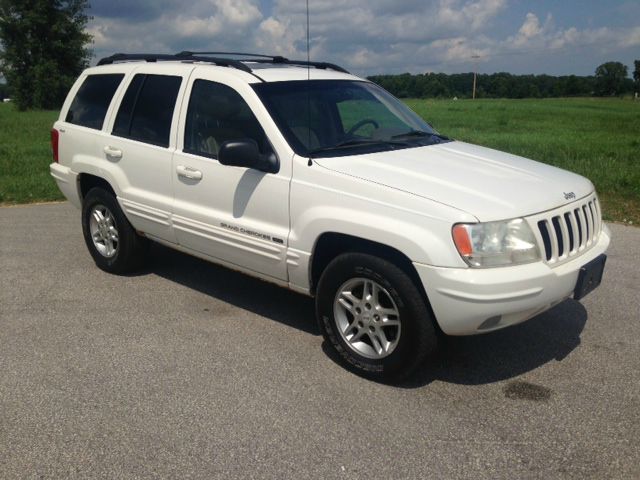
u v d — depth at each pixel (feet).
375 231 12.32
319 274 14.23
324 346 14.75
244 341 14.98
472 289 11.44
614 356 14.25
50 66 188.34
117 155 18.07
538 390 12.76
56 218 27.45
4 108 202.59
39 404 12.07
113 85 18.97
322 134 14.80
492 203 12.05
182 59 17.97
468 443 10.90
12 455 10.50
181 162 16.14
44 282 19.01
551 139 64.18
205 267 20.43
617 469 10.19
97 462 10.33
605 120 107.45
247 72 15.70
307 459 10.44
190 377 13.19
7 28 189.06
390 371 12.73
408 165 13.58
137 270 19.83
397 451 10.66
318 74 16.79
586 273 12.89
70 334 15.28
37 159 46.16
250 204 14.62
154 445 10.80
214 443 10.86
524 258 11.91
